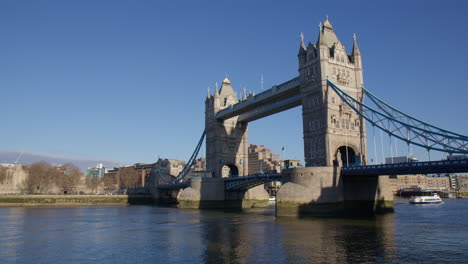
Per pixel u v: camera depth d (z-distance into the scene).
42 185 179.88
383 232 47.78
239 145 124.88
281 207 71.81
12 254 37.31
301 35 89.12
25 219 74.75
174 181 156.12
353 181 75.50
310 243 40.12
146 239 46.16
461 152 60.53
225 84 129.00
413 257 32.91
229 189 115.88
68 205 140.12
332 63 83.00
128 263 32.81
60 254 37.12
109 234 51.22
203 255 35.34
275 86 96.56
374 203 77.44
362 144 82.81
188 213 91.25
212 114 124.56
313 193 70.19
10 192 193.88
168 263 32.41
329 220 63.38
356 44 87.81
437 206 122.12
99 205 146.38
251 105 105.06
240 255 34.78
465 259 32.06
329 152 77.75
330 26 88.31
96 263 33.06
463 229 50.56
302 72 87.00
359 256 33.41
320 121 80.56
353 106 77.81
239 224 61.34
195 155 137.25
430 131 65.12
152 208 119.69
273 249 37.19
